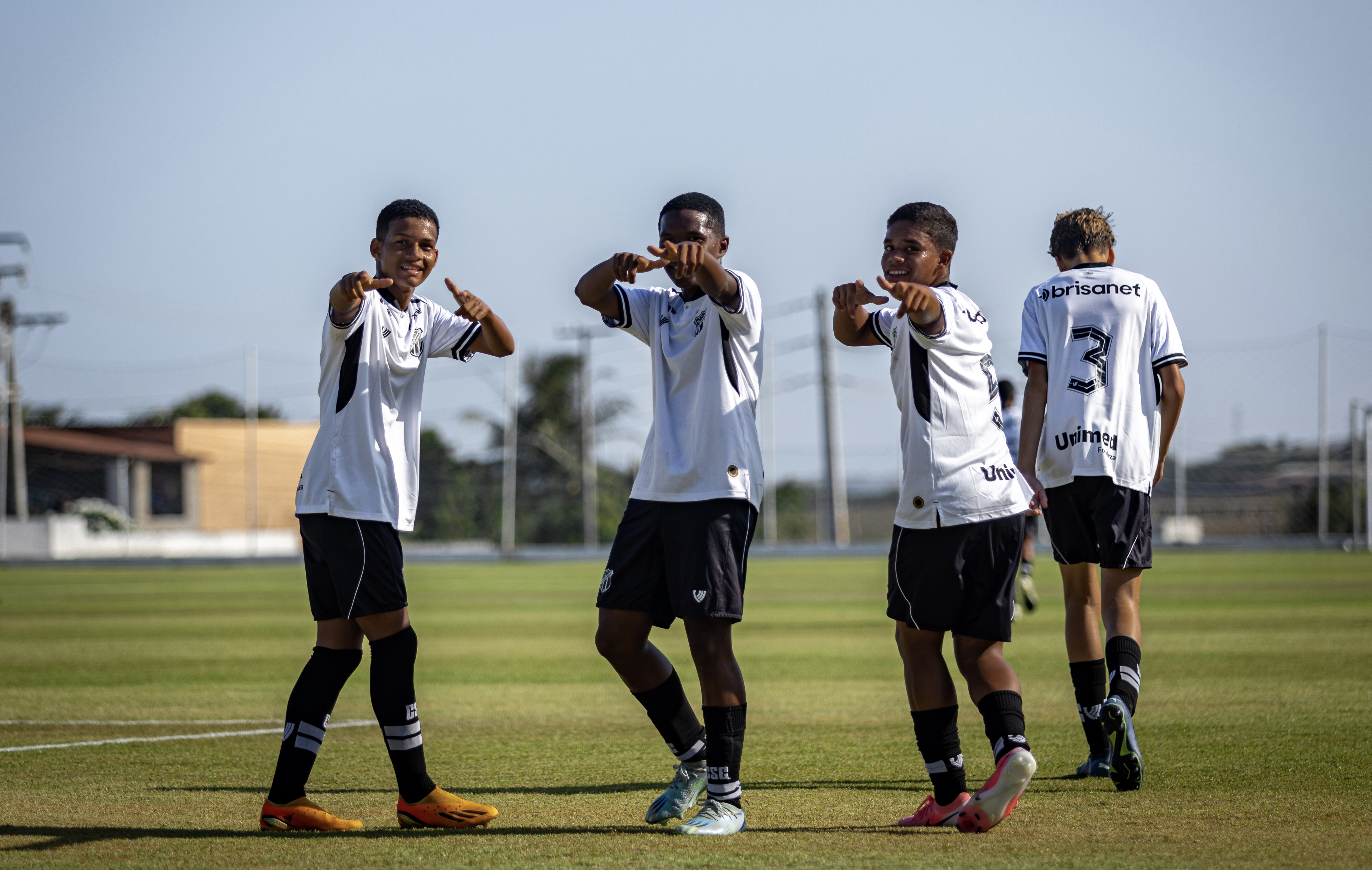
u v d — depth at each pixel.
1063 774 14.75
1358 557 93.12
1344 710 19.27
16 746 17.44
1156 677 23.75
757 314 12.59
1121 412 15.12
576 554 122.75
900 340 12.39
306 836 11.78
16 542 123.75
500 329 13.48
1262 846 10.84
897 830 11.87
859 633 36.91
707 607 12.10
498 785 14.54
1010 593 12.21
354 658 12.80
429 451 152.38
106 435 156.25
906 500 12.34
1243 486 123.56
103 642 35.75
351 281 12.15
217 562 116.31
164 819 12.63
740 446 12.47
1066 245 15.93
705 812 11.86
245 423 158.62
